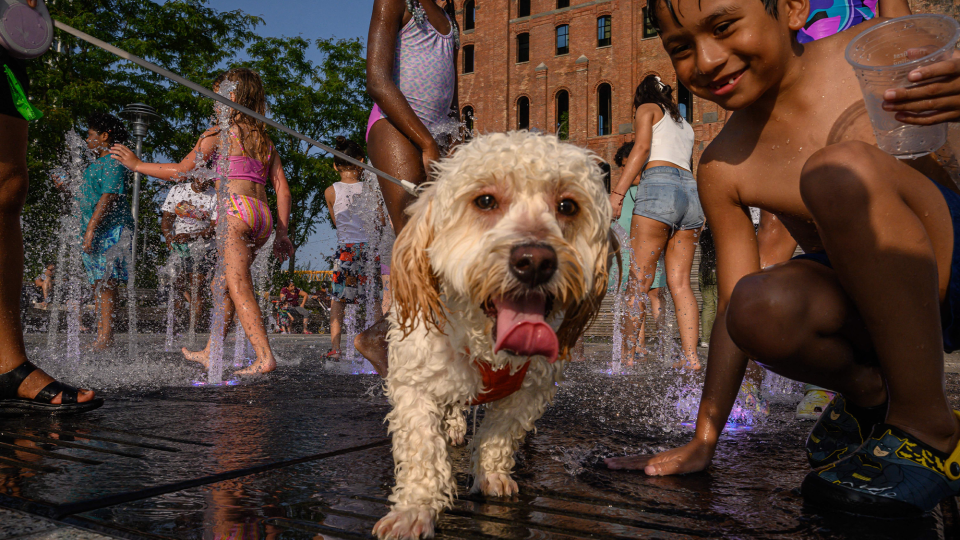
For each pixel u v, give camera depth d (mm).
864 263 1495
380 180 3010
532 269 1433
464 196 1575
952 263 1609
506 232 1491
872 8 2666
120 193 6172
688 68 1808
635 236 5586
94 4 18312
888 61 1534
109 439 2271
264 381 4238
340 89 23078
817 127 1866
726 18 1679
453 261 1537
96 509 1522
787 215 1979
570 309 1712
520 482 1840
